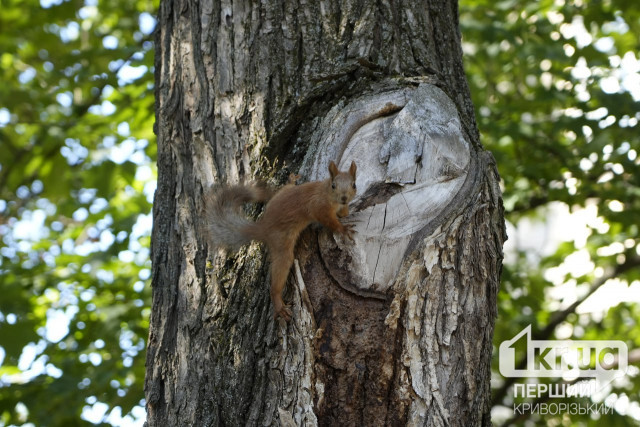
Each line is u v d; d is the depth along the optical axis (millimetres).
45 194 15359
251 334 5488
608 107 12320
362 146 5965
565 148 12977
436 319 5312
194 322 5848
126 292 12898
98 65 13188
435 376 5203
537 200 13438
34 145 15602
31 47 17172
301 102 6152
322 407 5137
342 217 5656
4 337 11734
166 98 6867
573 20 13852
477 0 14250
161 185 6598
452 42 7066
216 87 6473
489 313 5602
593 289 13938
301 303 5336
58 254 14445
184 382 5688
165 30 7238
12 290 12320
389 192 5711
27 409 11086
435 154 5777
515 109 13562
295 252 5582
